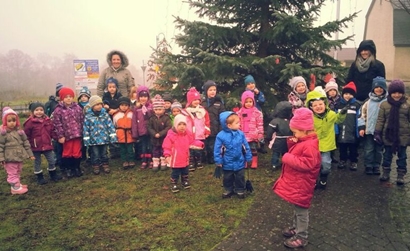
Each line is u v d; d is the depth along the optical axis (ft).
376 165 17.60
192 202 14.87
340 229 12.01
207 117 20.40
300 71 21.86
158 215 13.64
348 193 15.20
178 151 16.06
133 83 23.85
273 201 14.57
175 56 26.04
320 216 13.01
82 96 20.92
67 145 18.61
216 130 20.62
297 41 25.02
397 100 16.02
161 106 19.43
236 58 24.03
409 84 76.28
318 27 23.93
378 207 13.73
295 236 11.01
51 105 22.09
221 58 22.29
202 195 15.66
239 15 26.13
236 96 24.43
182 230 12.28
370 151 17.53
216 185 16.98
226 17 26.30
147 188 16.83
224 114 14.92
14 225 13.08
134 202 15.06
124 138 20.21
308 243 11.10
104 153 19.71
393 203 14.14
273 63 23.93
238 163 14.87
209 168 19.98
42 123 17.70
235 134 14.96
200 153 19.94
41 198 15.90
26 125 17.43
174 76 24.32
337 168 18.86
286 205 14.14
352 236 11.53
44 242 11.69
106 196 15.88
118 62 23.17
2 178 19.44
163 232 12.17
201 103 21.30
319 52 24.71
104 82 23.20
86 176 19.13
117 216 13.65
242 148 14.94
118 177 18.79
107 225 12.87
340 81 24.56
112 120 20.80
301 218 10.85
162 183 17.52
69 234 12.23
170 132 16.38
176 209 14.08
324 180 15.60
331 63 25.22
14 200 15.74
